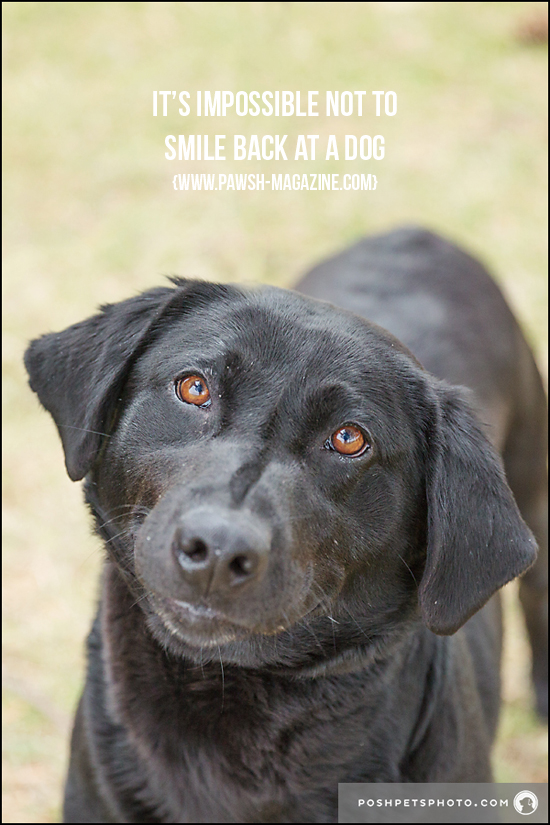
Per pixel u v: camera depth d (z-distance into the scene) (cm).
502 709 375
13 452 544
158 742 270
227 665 259
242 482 216
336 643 257
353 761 271
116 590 271
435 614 248
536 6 1175
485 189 812
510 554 248
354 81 981
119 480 252
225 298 259
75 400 267
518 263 722
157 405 246
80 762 288
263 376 238
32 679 427
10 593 467
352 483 240
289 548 218
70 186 786
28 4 1111
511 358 427
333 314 258
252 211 763
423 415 258
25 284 667
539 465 441
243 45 1051
